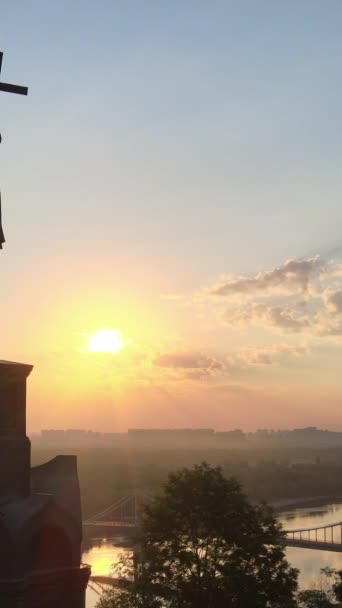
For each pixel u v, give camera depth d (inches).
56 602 1149.7
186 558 1509.6
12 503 1140.5
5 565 1088.2
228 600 1469.0
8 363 1184.8
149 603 1488.7
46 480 1239.5
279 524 1583.4
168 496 1574.8
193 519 1535.4
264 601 1471.5
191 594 1469.0
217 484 1573.6
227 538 1521.9
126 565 1600.6
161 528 1540.4
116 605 1531.7
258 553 1528.1
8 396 1186.0
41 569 1152.8
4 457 1156.5
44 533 1171.3
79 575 1178.6
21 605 1075.3
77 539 1203.2
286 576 1533.0
